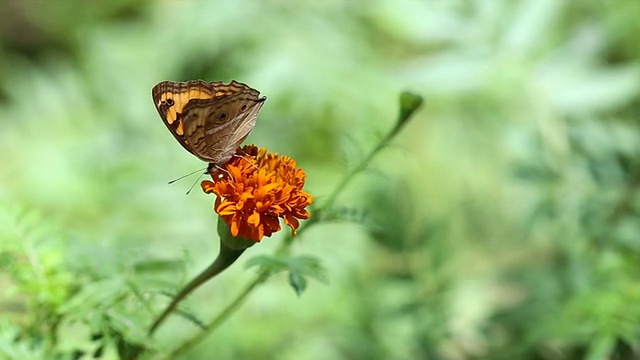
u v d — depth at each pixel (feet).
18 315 4.17
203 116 3.90
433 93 5.50
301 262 3.98
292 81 5.50
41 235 4.10
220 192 3.88
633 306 4.40
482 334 4.68
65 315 4.06
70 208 5.23
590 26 5.05
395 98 5.60
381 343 4.79
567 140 4.78
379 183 4.74
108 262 4.10
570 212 4.70
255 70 5.57
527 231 4.73
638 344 4.40
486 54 4.85
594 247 4.67
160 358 4.10
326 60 5.64
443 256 4.70
